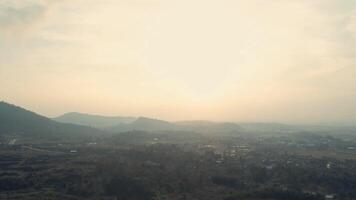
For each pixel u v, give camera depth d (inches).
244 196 6648.6
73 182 6845.5
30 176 7121.1
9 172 7470.5
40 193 6200.8
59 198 6018.7
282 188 6983.3
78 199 6141.7
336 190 7253.9
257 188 7062.0
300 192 6766.7
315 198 6624.0
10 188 6510.8
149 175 7372.1
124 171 7406.5
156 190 6776.6
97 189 6633.9
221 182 7539.4
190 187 7106.3
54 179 6983.3
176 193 6781.5
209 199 6466.5
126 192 6653.5
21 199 5821.9
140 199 6471.5
